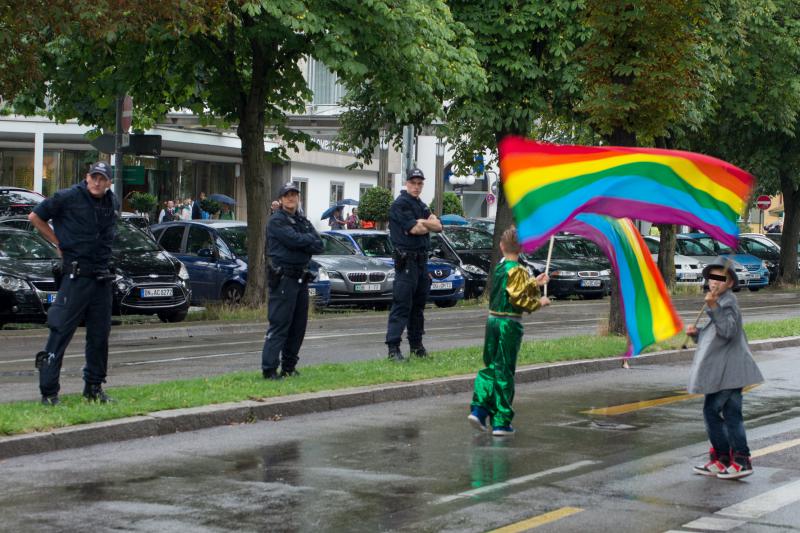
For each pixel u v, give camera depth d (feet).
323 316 84.79
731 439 30.86
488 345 36.78
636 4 60.85
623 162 33.63
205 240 89.20
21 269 70.03
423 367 48.62
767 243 147.33
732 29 104.32
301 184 202.90
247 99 85.66
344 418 39.86
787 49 120.47
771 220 266.57
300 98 92.02
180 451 33.45
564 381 50.72
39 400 40.37
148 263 76.79
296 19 73.46
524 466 31.63
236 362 56.29
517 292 36.01
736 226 33.50
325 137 174.09
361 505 26.84
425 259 51.62
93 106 87.86
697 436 36.91
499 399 36.47
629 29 62.34
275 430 37.24
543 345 58.34
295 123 165.99
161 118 95.45
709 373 30.86
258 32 78.13
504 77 94.48
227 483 29.07
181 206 157.17
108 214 38.34
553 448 34.47
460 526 25.05
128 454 32.91
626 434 37.11
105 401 38.58
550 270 109.91
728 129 129.80
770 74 122.42
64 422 34.60
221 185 195.52
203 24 66.64
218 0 67.15
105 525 24.75
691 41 63.62
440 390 45.91
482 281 105.09
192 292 88.99
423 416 40.45
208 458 32.40
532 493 28.32
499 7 93.45
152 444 34.58
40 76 70.13
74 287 37.83
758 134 132.77
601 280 110.73
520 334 36.70
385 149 205.26
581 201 34.06
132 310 74.69
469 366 49.55
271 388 42.06
